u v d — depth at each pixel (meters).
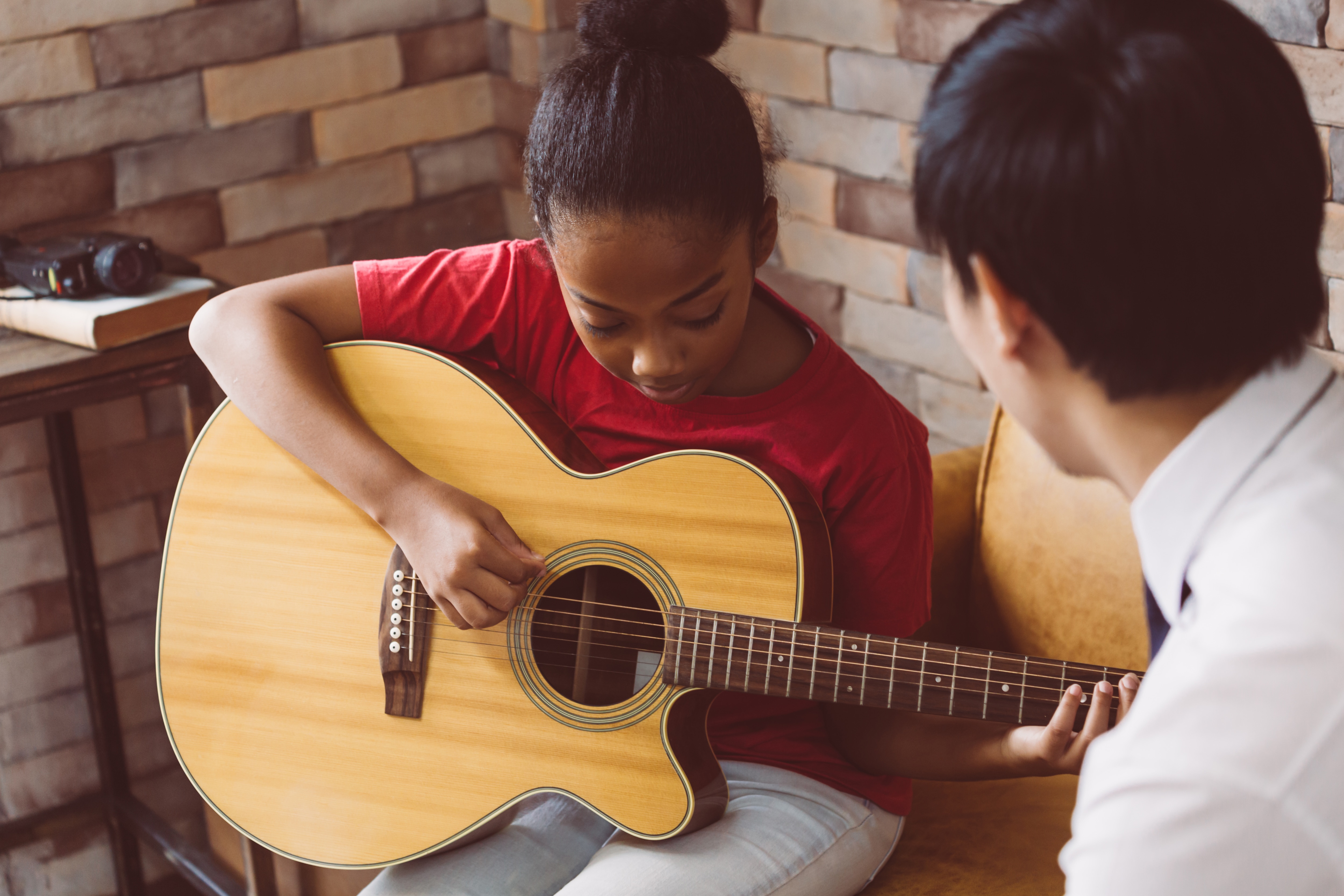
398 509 1.17
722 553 1.12
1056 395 0.67
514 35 2.22
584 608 1.18
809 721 1.24
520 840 1.24
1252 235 0.60
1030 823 1.24
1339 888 0.56
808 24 1.89
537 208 1.10
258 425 1.25
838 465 1.16
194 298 1.63
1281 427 0.63
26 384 1.51
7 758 2.13
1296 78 0.62
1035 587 1.39
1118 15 0.61
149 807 2.15
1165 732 0.59
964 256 0.65
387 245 2.29
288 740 1.24
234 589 1.27
